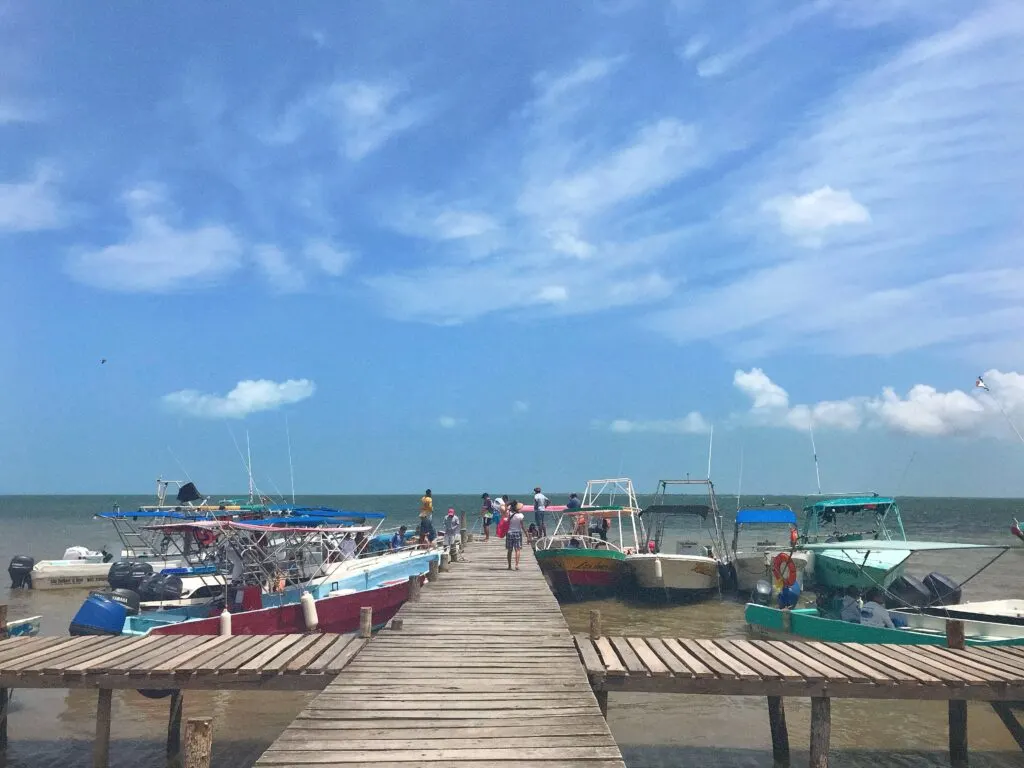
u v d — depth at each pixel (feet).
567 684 24.89
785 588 55.31
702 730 34.37
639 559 67.51
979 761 31.07
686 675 27.76
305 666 27.81
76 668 27.84
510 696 23.45
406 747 18.94
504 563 64.23
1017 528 48.37
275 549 50.01
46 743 33.19
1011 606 51.96
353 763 17.87
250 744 32.45
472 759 18.20
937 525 204.64
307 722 20.85
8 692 33.12
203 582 55.16
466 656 29.04
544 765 17.89
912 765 30.66
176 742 32.27
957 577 88.69
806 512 73.15
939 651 32.30
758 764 30.68
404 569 59.88
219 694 39.47
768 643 32.99
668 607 67.62
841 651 31.89
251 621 44.32
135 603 47.16
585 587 70.13
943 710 37.09
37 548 132.26
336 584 52.08
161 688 27.71
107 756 28.27
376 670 26.73
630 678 27.81
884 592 54.70
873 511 71.46
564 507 83.82
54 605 71.05
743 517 71.61
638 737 33.50
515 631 34.22
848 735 33.81
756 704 38.09
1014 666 29.58
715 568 68.28
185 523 44.34
